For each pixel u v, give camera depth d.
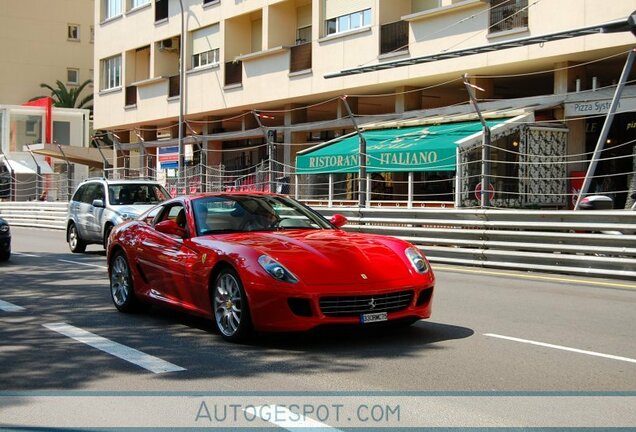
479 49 16.27
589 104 18.62
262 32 29.20
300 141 28.03
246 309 6.79
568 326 7.93
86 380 5.85
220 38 30.75
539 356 6.50
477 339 7.21
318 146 22.77
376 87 24.02
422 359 6.38
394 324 7.29
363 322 6.56
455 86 23.36
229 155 32.72
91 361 6.46
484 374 5.88
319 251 6.87
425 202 18.30
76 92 59.41
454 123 20.83
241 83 29.30
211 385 5.64
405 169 18.94
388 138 20.91
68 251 18.12
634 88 17.81
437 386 5.54
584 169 19.53
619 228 12.02
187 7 32.62
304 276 6.51
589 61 19.39
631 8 17.39
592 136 19.98
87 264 14.74
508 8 19.89
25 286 11.41
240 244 7.11
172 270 7.90
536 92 24.41
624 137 19.66
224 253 7.08
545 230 13.12
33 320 8.49
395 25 23.09
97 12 39.94
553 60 19.38
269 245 7.00
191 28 32.34
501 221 13.80
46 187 40.31
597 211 12.32
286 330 6.50
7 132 47.19
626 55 18.52
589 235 12.29
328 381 5.70
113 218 15.88
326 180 25.06
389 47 23.31
